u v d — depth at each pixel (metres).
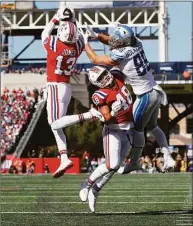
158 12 88.12
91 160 68.81
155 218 20.45
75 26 20.20
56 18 20.44
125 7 87.62
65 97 20.38
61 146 20.47
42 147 71.31
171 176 54.47
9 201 28.03
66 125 20.05
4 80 81.00
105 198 29.34
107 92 19.98
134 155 21.41
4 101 75.50
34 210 23.62
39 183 43.53
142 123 20.78
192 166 69.12
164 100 20.86
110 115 19.97
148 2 88.06
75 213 22.31
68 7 20.31
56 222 19.50
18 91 77.12
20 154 67.75
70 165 20.38
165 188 37.00
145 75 20.36
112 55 20.02
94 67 20.20
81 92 78.38
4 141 69.62
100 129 75.12
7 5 90.56
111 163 20.44
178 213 22.11
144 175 57.75
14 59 92.25
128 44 20.08
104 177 21.16
